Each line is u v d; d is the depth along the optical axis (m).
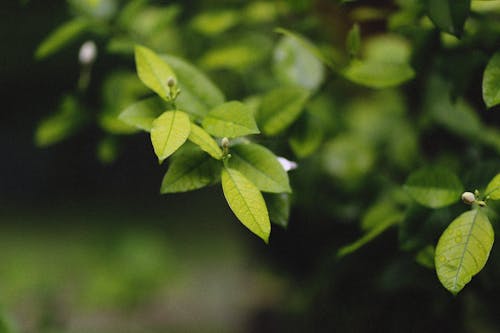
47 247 2.86
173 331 1.92
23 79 3.06
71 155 3.78
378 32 1.05
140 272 2.30
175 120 0.72
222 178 0.73
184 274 2.46
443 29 0.77
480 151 0.92
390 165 1.07
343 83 1.19
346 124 1.12
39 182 3.79
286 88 0.84
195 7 1.16
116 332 1.86
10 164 3.73
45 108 3.30
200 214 3.37
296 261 1.31
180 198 3.60
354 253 1.02
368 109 1.19
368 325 1.02
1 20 2.45
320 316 1.11
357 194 1.04
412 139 1.07
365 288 1.02
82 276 2.25
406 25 0.87
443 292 0.91
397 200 0.93
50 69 2.93
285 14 1.02
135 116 0.76
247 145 0.76
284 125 0.83
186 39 1.08
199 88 0.78
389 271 0.92
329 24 1.03
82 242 2.92
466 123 0.98
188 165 0.75
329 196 1.05
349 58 0.83
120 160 3.74
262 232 0.71
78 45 2.69
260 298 1.60
